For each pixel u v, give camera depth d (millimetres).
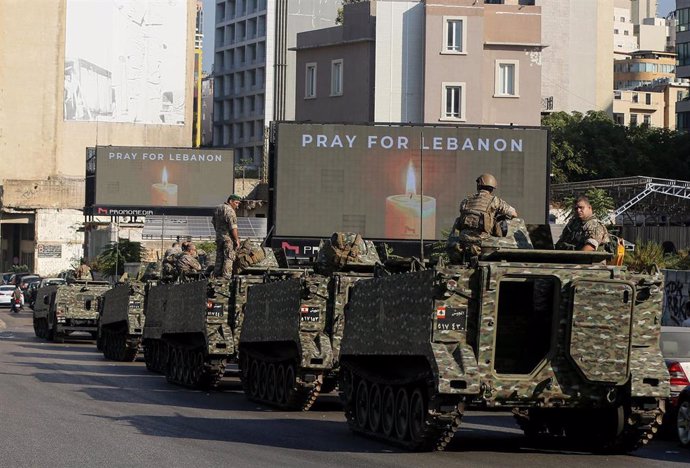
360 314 16625
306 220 45375
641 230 47344
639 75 158250
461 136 45688
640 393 13969
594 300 14039
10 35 105750
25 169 106000
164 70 108188
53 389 23031
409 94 66000
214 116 144500
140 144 107750
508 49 66250
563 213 51562
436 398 13828
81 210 97312
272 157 45625
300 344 19469
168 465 13180
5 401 20141
